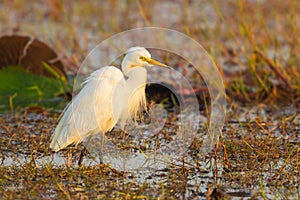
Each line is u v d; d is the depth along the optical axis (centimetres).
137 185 867
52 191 839
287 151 1015
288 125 1205
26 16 2172
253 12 1950
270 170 928
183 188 856
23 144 1075
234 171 925
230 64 1619
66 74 1516
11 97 1362
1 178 884
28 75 1485
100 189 848
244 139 1067
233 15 2050
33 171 909
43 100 1438
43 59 1508
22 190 838
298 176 899
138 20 2008
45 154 1013
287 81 1468
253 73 1479
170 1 2425
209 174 918
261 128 1178
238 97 1448
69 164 949
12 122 1250
